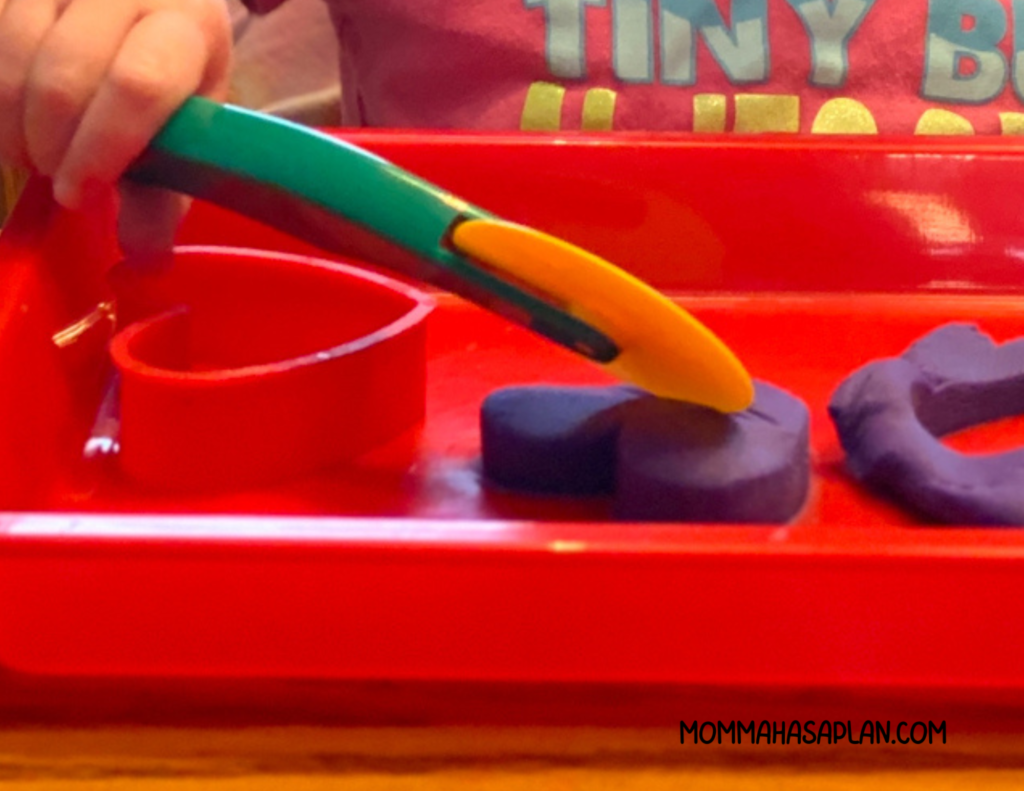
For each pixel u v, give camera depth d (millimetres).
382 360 590
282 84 962
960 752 514
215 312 617
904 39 764
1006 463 571
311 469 585
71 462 584
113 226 619
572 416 577
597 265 545
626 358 564
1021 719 518
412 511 576
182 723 516
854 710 518
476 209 549
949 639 508
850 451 585
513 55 759
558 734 516
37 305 571
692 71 760
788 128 755
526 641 510
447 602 507
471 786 508
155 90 542
